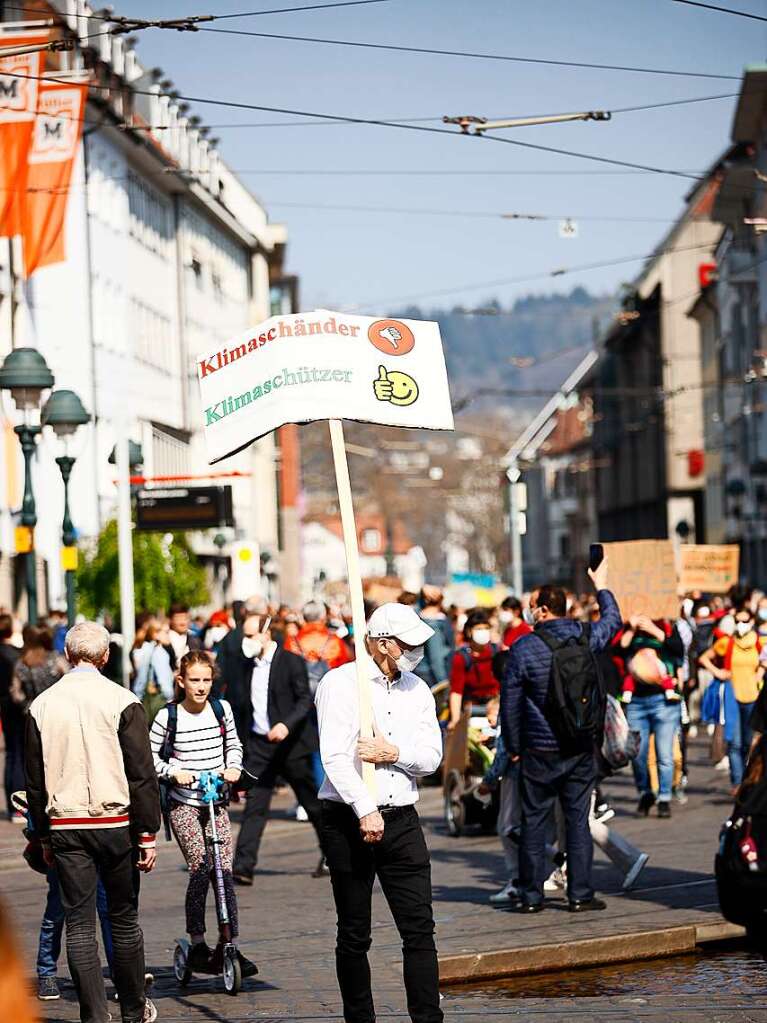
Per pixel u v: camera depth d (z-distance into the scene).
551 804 29.78
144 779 20.89
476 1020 21.66
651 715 45.56
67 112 72.62
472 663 44.97
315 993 23.84
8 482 95.38
